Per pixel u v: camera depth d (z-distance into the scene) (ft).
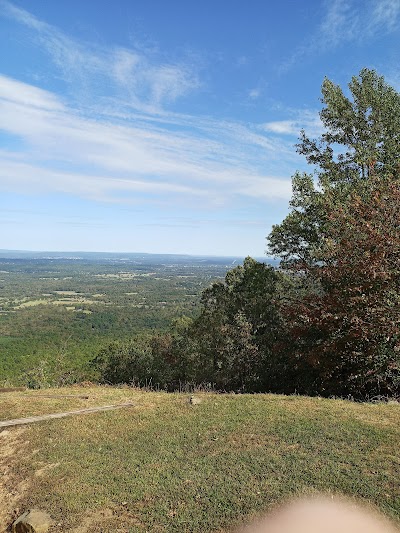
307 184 54.65
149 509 16.42
